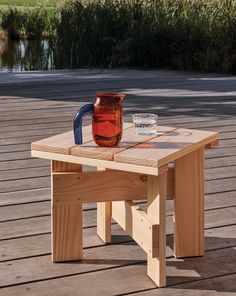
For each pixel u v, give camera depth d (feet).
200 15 30.17
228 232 9.45
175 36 29.40
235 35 28.86
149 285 7.78
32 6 41.83
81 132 7.96
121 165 7.38
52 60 32.14
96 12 30.63
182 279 7.93
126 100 20.34
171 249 8.86
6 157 13.50
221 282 7.88
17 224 9.73
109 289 7.69
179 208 8.44
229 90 22.74
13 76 26.08
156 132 8.59
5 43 38.68
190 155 8.36
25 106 19.19
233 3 30.14
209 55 28.35
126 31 30.55
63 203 8.19
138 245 8.92
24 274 8.08
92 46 30.40
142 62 29.78
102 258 8.54
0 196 11.02
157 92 22.08
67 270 8.20
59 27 30.99
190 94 21.72
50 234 9.36
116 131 7.79
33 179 12.01
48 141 8.14
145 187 8.34
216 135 8.52
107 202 8.84
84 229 9.57
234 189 11.47
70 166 8.25
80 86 23.36
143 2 31.04
